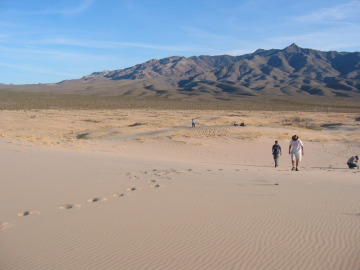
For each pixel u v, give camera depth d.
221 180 11.08
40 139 28.45
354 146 29.92
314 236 5.62
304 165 20.64
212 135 32.28
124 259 4.68
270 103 164.38
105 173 11.62
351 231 5.87
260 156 24.34
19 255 4.79
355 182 12.23
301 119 64.12
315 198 8.56
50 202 7.59
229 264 4.55
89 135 37.09
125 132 39.19
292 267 4.48
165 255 4.82
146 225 6.10
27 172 11.08
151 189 9.21
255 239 5.46
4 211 6.86
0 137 26.22
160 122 55.22
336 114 84.06
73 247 5.08
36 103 118.56
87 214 6.74
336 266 4.51
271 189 9.66
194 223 6.23
